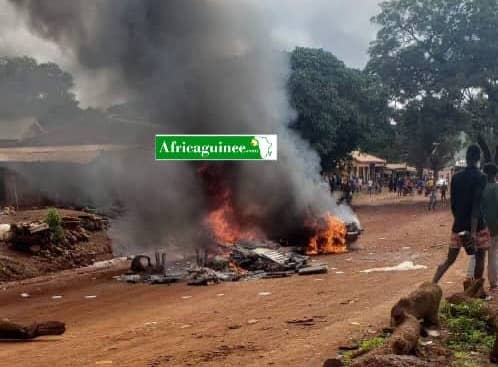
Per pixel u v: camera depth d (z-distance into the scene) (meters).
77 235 16.41
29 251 14.57
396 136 38.78
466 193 7.19
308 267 11.88
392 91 37.53
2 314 9.45
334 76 30.20
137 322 7.99
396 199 38.88
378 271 11.19
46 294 11.41
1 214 18.09
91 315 8.95
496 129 36.78
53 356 6.25
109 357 6.05
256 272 12.46
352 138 31.34
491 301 6.97
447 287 8.44
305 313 7.65
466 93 37.06
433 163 55.56
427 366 4.62
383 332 6.01
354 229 16.14
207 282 11.23
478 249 7.52
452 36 35.53
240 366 5.42
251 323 7.30
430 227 20.56
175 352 6.09
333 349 5.75
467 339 5.71
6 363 6.04
